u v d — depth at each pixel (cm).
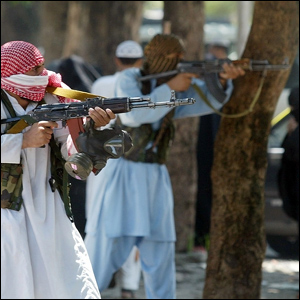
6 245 1242
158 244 2045
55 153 1320
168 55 1986
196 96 2048
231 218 2039
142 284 2595
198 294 2405
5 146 1248
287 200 2614
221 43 3788
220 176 2047
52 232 1280
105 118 1270
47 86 1340
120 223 1986
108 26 4297
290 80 3662
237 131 2023
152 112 1914
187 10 2967
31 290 1239
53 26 5378
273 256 3225
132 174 2002
